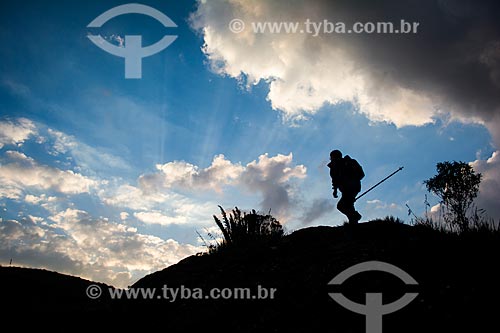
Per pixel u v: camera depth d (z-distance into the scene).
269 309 5.44
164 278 8.45
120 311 7.15
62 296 9.05
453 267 5.17
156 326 6.09
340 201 8.14
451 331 3.74
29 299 8.53
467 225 6.61
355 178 8.01
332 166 8.33
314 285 5.73
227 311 5.80
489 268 4.85
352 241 7.59
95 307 7.82
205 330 5.39
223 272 7.70
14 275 10.24
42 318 7.23
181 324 5.84
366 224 8.83
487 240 5.76
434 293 4.58
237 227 10.19
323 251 7.36
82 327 6.68
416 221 7.79
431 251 5.93
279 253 8.04
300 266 6.81
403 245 6.54
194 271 8.30
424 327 3.95
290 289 5.92
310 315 4.87
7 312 7.40
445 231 6.92
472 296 4.25
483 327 3.66
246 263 7.91
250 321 5.24
